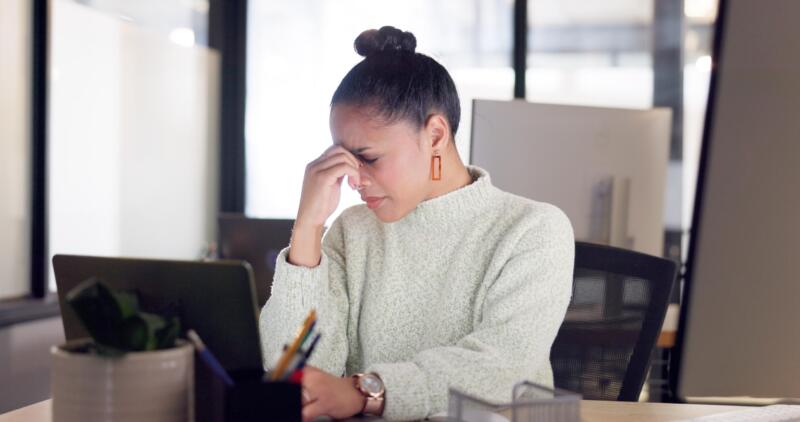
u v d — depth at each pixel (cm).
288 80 528
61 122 392
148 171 466
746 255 91
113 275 110
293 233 141
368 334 154
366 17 511
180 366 95
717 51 90
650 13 473
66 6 393
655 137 230
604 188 227
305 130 525
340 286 158
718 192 91
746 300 91
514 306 137
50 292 387
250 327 105
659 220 231
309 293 140
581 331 168
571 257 146
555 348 169
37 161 379
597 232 228
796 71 88
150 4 462
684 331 94
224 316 105
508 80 489
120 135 439
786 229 90
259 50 533
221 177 538
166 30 479
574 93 483
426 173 140
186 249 505
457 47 495
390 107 134
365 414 121
